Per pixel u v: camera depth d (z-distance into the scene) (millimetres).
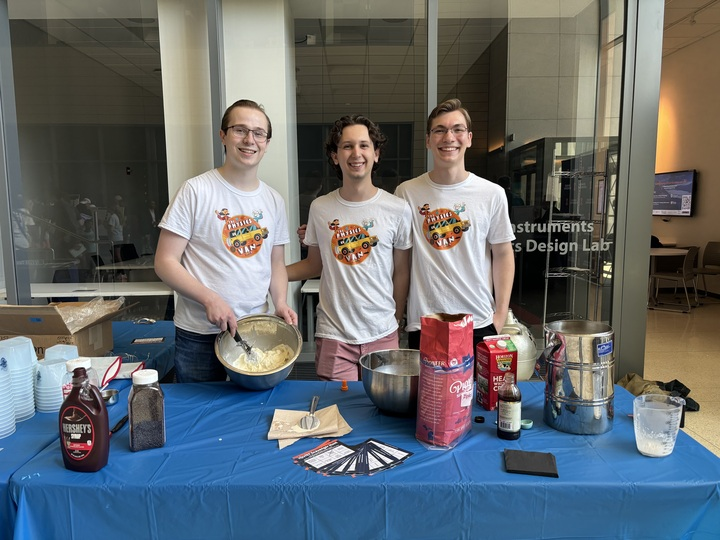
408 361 1441
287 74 3195
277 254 1909
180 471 1029
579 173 3053
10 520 1012
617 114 2822
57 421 1332
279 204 1864
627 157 2693
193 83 3105
